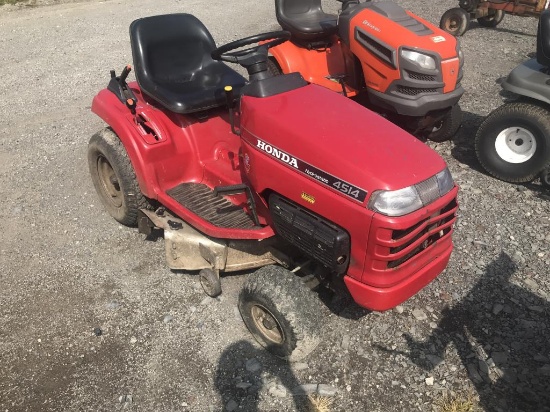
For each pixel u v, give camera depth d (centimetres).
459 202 409
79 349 285
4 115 555
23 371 272
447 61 414
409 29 422
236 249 304
